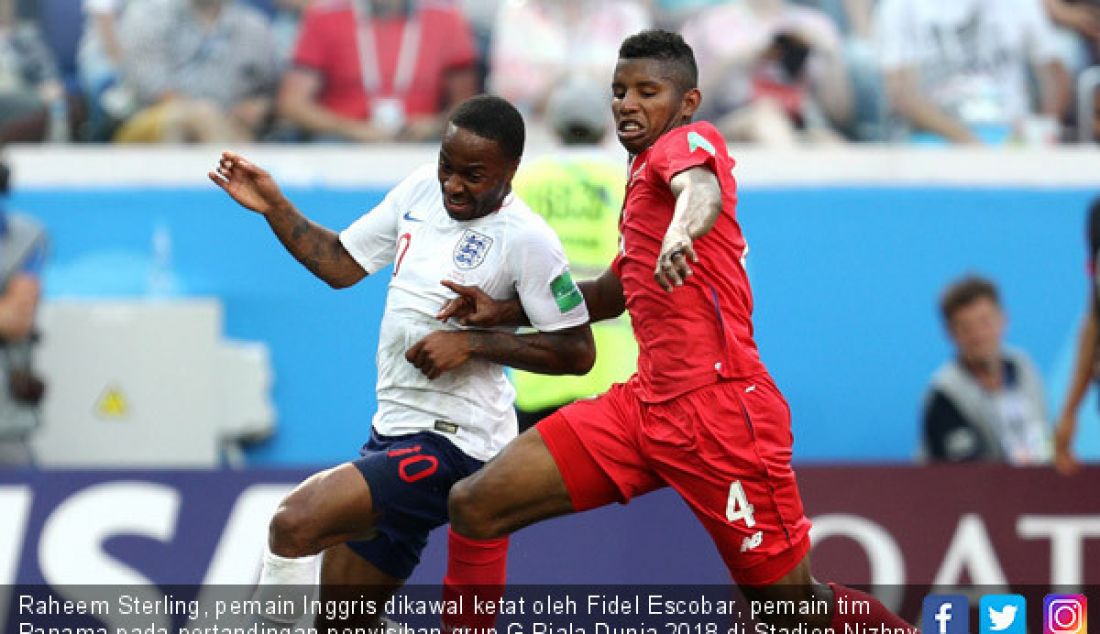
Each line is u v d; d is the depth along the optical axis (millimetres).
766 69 31266
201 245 27859
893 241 27953
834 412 27672
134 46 31016
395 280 16797
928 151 29094
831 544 24344
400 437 16766
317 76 31234
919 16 31484
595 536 23219
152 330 26984
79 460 26703
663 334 15992
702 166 15234
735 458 15930
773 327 27766
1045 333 27797
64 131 31016
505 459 16188
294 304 27734
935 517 24578
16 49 31484
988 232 27984
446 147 16062
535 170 23672
